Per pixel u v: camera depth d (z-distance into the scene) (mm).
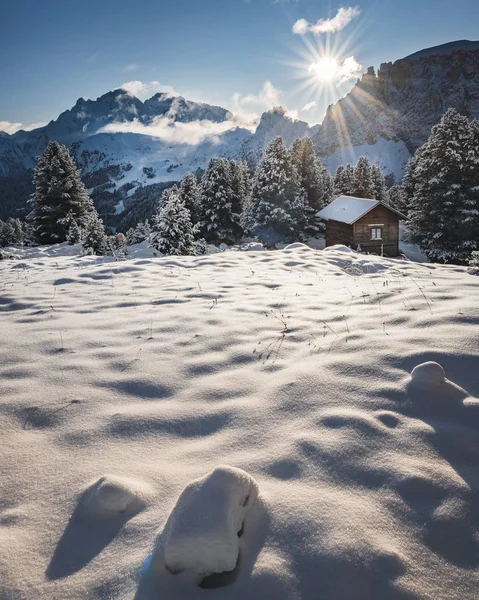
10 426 3279
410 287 6980
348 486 2488
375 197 52781
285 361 4352
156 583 1865
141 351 4773
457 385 3570
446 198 28688
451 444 2879
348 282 8562
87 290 8148
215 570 1887
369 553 1997
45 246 26750
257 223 38156
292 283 8625
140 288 8250
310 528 2137
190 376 4137
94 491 2379
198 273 10031
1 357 4602
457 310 5098
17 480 2660
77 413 3477
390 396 3453
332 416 3199
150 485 2545
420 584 1883
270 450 2863
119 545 2115
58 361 4512
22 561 2037
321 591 1829
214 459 2818
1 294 7758
